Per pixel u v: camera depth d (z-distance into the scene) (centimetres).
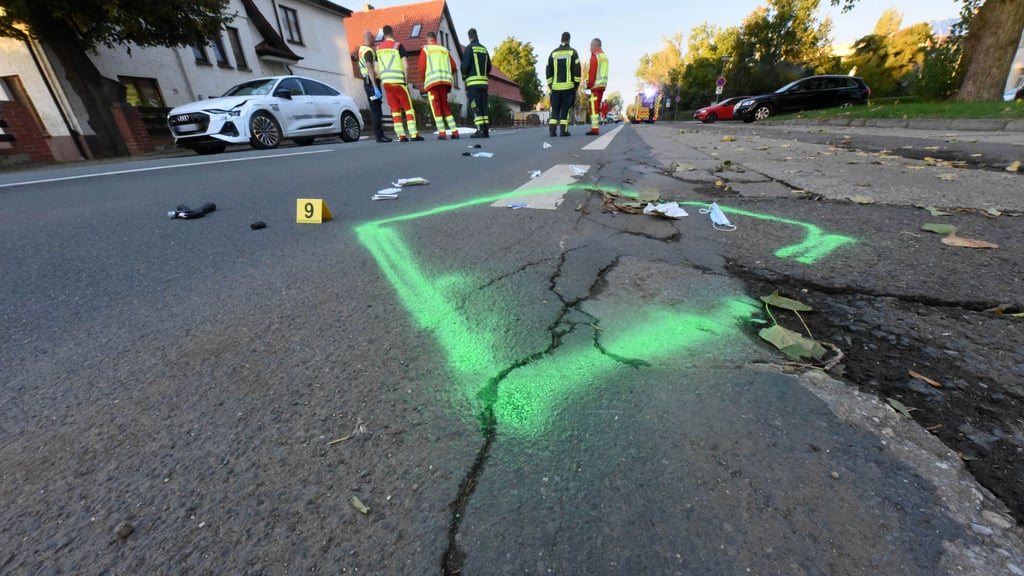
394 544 79
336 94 1106
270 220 286
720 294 162
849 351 125
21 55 982
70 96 1026
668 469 90
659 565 73
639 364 123
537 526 81
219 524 83
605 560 75
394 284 180
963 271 171
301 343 138
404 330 144
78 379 124
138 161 783
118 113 1070
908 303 150
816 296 158
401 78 963
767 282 171
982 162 438
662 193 325
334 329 146
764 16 2677
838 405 104
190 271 201
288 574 74
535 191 343
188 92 1435
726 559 74
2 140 974
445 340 138
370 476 91
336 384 118
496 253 210
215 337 143
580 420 104
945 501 81
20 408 113
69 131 1045
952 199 281
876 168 412
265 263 208
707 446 95
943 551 73
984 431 95
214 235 255
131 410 111
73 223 289
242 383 120
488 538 79
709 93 3450
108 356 135
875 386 110
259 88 927
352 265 202
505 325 146
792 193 314
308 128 998
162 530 82
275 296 172
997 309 142
